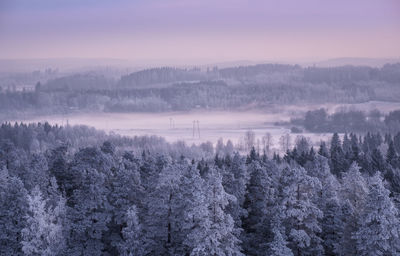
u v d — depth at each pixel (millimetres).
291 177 44438
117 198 51094
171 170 48906
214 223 40219
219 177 42062
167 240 49625
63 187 61312
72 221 48438
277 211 45938
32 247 42219
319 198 51000
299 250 44156
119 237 51750
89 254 47812
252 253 51094
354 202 54219
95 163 60531
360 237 38781
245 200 57625
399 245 38281
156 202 48531
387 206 37594
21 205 46375
